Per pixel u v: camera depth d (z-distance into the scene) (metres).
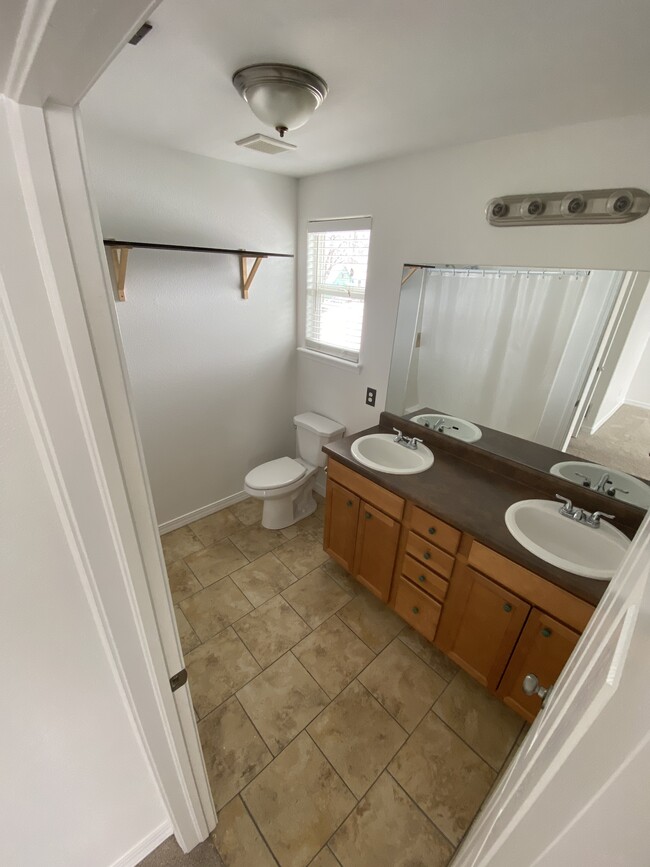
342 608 2.13
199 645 1.90
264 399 2.88
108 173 1.78
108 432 0.58
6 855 0.86
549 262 1.55
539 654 1.41
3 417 0.54
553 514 1.60
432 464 1.97
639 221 1.32
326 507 2.24
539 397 1.74
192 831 1.19
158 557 0.76
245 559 2.46
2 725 0.74
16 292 0.45
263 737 1.53
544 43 0.86
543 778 0.44
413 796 1.37
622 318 1.46
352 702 1.67
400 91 1.14
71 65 0.33
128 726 0.95
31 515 0.62
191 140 1.76
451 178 1.72
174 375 2.35
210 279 2.30
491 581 1.50
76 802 0.94
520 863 0.41
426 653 1.89
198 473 2.71
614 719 0.32
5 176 0.40
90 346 0.52
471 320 1.87
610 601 0.62
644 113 1.22
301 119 1.19
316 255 2.57
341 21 0.82
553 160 1.43
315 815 1.32
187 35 0.89
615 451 1.57
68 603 0.73
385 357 2.29
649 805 0.26
